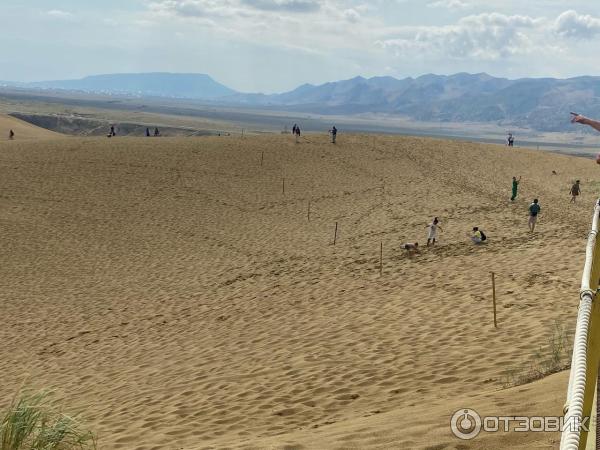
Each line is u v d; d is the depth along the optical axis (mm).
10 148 43781
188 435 8477
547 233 24375
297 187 38281
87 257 26578
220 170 40656
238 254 26297
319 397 9609
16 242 28188
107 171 39312
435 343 11969
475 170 43156
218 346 14055
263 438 7438
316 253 25281
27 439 6164
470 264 19859
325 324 14695
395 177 40500
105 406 10766
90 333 17328
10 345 16906
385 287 18234
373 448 5973
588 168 44781
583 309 2646
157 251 27297
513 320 12906
